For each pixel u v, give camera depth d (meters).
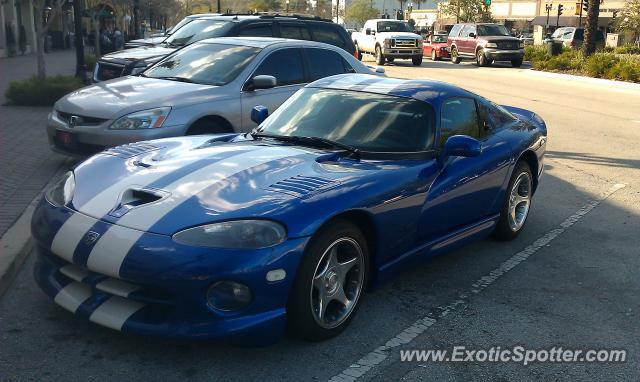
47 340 3.69
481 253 5.55
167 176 3.84
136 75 8.23
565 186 8.07
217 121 7.32
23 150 8.50
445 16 68.06
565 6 62.03
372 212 3.90
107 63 11.70
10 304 4.13
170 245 3.28
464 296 4.60
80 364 3.45
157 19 71.06
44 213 3.81
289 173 3.91
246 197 3.56
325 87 5.27
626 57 25.28
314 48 8.49
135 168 4.04
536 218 6.67
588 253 5.62
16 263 4.62
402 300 4.48
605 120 13.91
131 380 3.32
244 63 7.77
